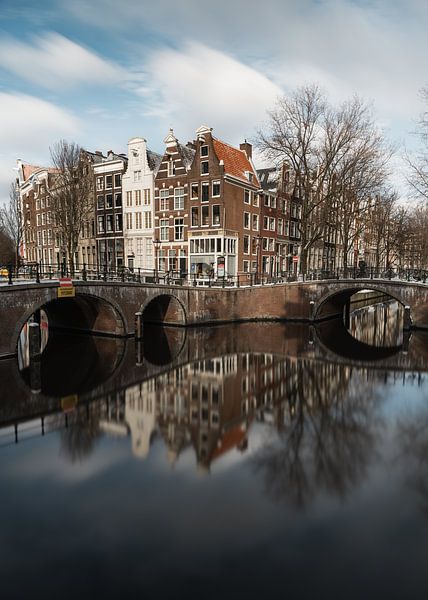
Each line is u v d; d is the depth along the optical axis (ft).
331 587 18.39
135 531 22.25
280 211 139.85
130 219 132.57
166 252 124.57
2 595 18.12
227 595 17.99
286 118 116.16
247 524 22.82
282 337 83.15
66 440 34.27
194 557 20.29
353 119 103.40
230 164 118.01
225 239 112.78
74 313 88.22
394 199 160.04
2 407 42.29
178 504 24.75
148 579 18.90
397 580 18.80
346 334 88.58
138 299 80.53
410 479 27.61
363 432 36.09
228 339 80.74
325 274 110.42
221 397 45.65
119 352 68.85
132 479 27.86
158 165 133.80
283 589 18.28
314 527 22.53
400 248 163.02
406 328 89.04
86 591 18.28
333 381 52.13
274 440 34.17
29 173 200.13
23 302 60.44
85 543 21.40
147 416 39.86
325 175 109.91
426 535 21.85
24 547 21.15
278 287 102.47
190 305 93.25
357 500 25.17
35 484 27.25
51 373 55.42
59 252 146.51
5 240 200.23
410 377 54.03
